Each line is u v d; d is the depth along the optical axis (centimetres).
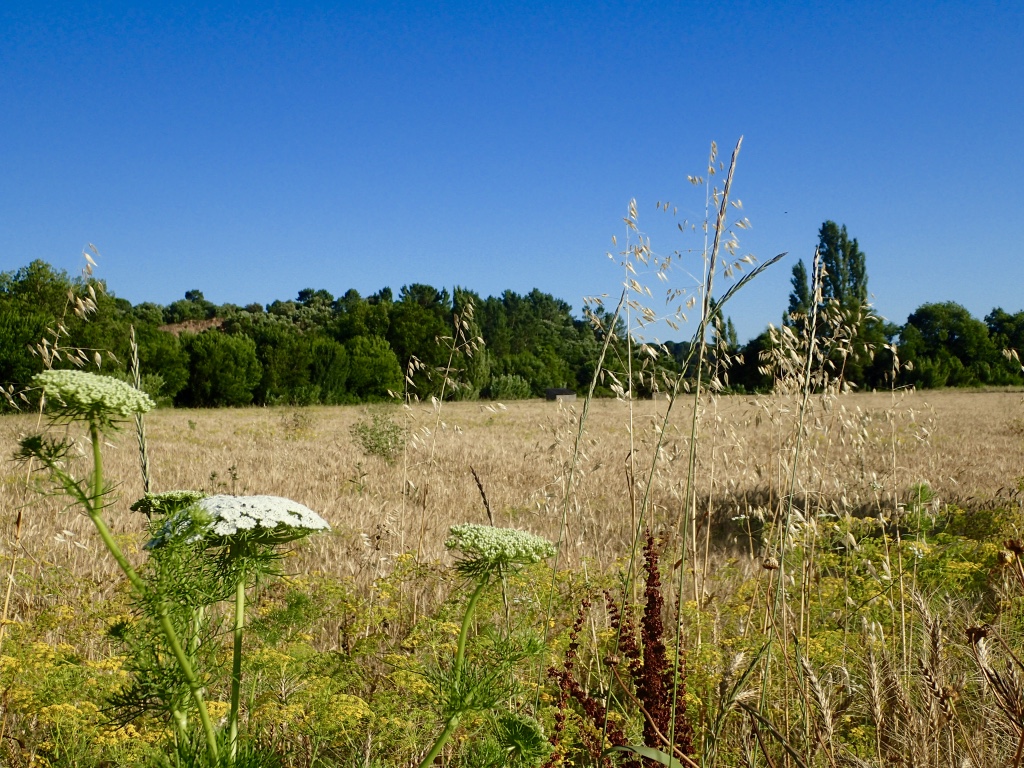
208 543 247
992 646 376
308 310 12488
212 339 5766
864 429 559
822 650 421
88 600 482
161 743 294
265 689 347
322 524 254
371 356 6581
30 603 491
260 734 328
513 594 461
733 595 573
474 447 2170
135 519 945
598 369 436
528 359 6350
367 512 1126
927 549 572
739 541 889
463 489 1398
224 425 3425
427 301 8119
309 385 6116
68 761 305
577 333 6931
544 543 296
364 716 344
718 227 324
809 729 329
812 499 546
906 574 543
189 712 280
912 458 1479
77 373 218
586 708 314
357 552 717
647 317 418
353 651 391
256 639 366
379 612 460
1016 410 3234
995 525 781
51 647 368
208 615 263
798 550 562
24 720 350
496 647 303
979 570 596
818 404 522
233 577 248
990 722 308
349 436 2859
